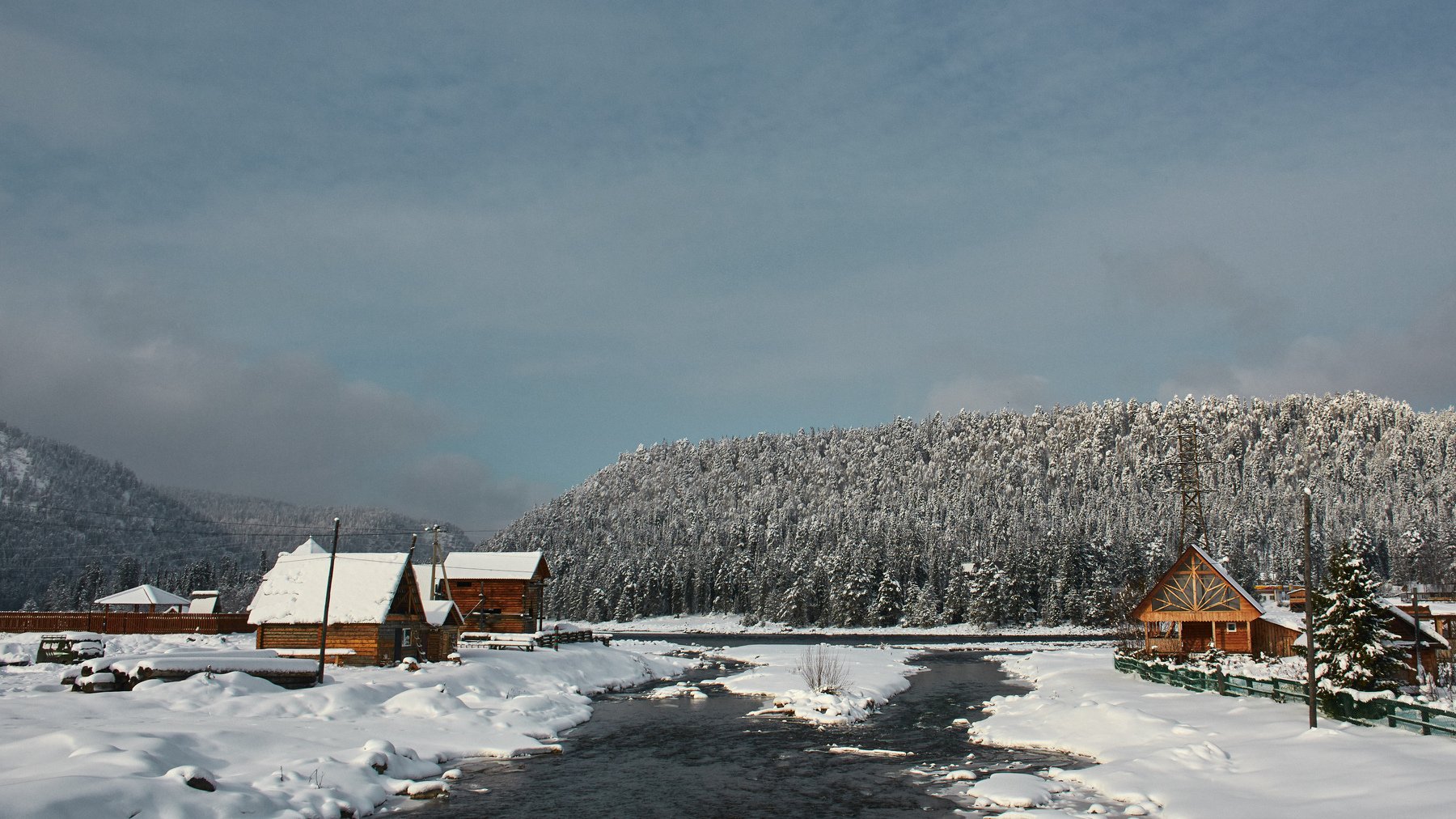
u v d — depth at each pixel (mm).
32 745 22781
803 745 34531
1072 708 39125
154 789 19297
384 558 51719
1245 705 37406
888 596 151500
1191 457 83062
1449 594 85688
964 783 27406
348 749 28375
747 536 196125
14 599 192375
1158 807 23328
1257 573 162500
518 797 25312
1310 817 20500
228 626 68938
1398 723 29516
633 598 176375
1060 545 150250
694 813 23719
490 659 52312
